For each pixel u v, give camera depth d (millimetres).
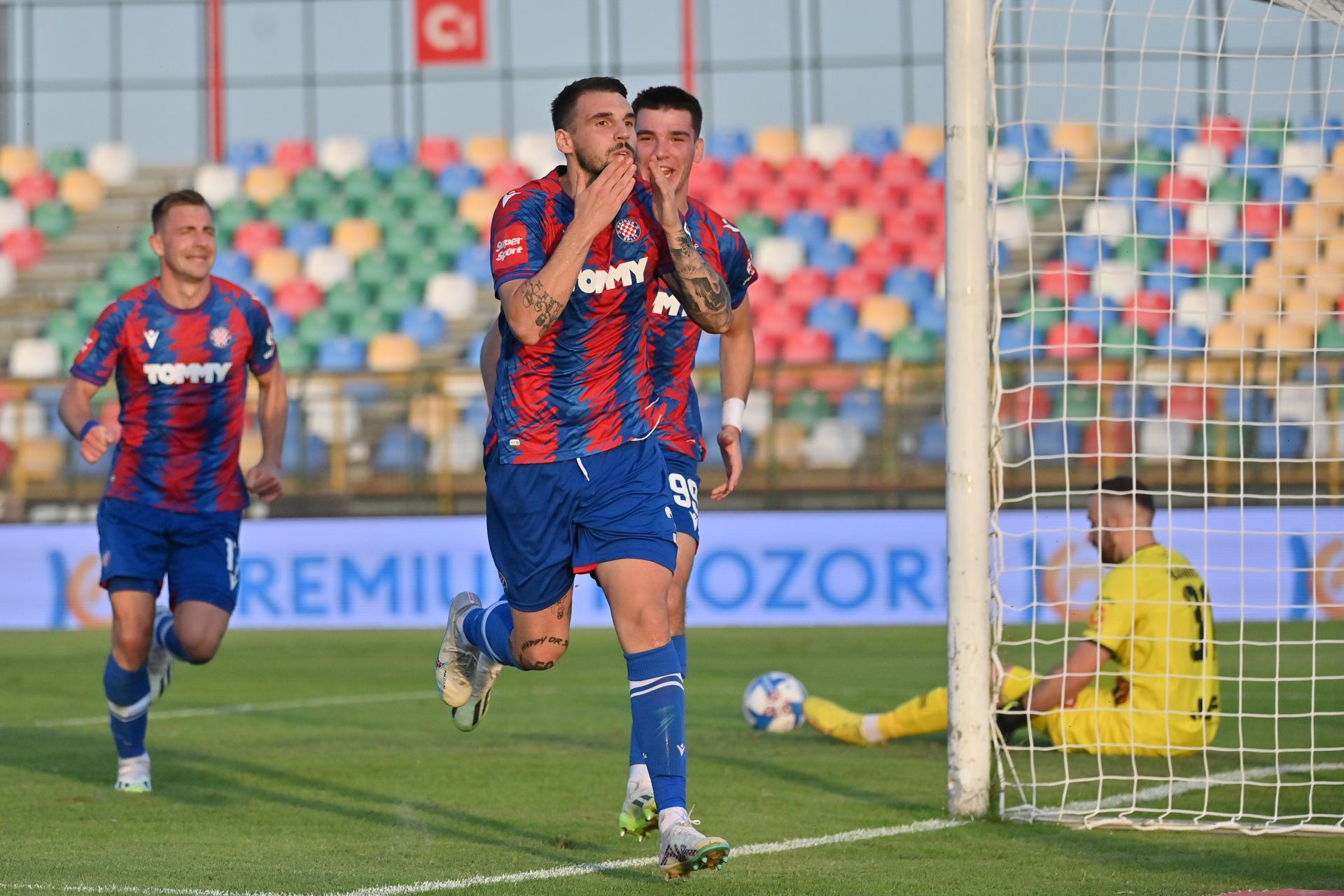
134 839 16016
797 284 71125
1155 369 48688
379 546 49438
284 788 19547
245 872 14133
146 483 19781
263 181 81125
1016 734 24422
